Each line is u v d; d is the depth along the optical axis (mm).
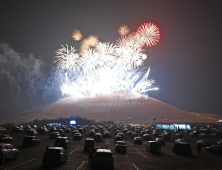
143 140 51812
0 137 35281
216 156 28484
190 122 156375
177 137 62812
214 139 58000
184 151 29031
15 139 42031
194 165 19594
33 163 19188
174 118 179125
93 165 16969
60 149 18984
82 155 25531
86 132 72000
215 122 157875
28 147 31062
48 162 17938
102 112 184125
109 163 16859
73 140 45219
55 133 47031
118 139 43062
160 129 92188
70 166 18500
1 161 18344
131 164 21031
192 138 60250
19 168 16797
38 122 121500
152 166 20234
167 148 37031
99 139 44531
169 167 19859
